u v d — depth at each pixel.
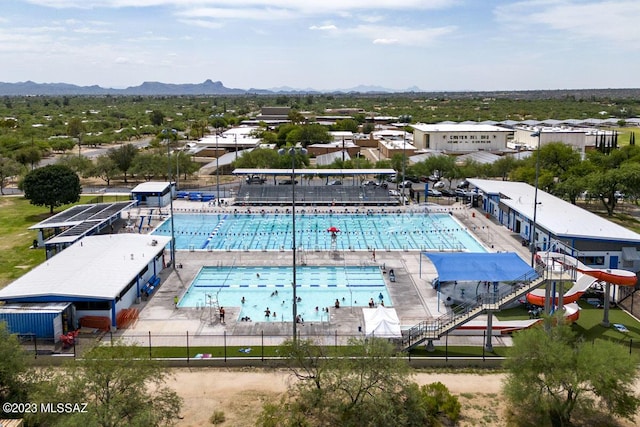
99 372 31.33
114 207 85.81
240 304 54.28
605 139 141.38
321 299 55.66
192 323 48.22
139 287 54.53
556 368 32.41
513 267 52.22
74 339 43.47
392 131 199.38
